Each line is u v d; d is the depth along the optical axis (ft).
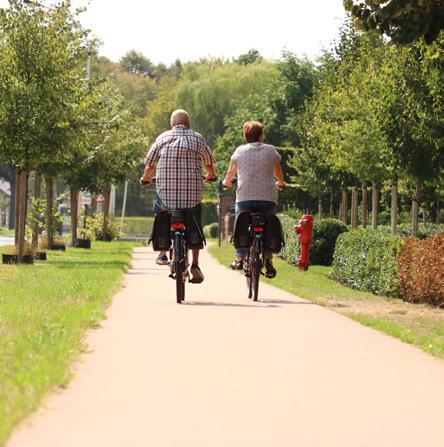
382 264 187.01
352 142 320.29
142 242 535.60
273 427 59.47
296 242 292.61
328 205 555.69
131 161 435.53
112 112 421.59
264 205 138.82
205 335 98.37
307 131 450.30
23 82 255.09
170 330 101.50
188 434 57.11
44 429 56.75
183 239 130.21
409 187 388.16
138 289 157.28
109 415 61.36
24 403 59.98
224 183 142.41
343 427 60.03
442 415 64.44
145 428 58.29
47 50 256.52
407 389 73.20
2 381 66.39
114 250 397.39
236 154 140.05
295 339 97.81
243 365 81.56
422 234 351.05
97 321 104.83
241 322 110.32
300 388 72.38
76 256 323.57
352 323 112.68
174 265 130.00
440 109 218.59
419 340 98.89
